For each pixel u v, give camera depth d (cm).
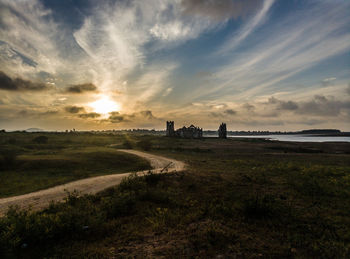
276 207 860
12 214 688
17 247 563
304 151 5775
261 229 686
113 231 702
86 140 8619
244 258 495
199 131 14162
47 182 1756
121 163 2998
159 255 517
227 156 4322
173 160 3338
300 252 532
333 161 3250
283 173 1852
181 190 1309
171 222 757
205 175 1688
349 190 1182
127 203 962
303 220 768
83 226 698
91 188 1470
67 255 536
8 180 1822
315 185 1259
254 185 1388
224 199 1081
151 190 1184
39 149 4909
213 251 529
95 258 515
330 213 842
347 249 535
